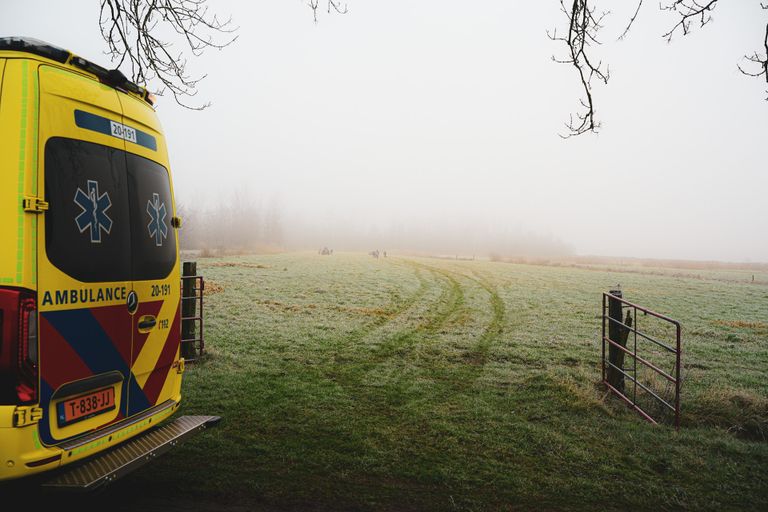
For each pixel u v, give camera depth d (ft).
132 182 12.56
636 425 19.63
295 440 17.15
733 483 14.61
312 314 50.06
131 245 12.32
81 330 10.66
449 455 16.24
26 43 10.24
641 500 13.47
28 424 9.43
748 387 27.55
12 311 9.34
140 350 12.53
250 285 72.95
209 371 26.58
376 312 54.44
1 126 9.81
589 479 14.66
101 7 18.06
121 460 10.91
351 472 14.66
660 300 73.36
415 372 28.89
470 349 36.50
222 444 16.47
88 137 11.27
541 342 39.63
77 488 9.68
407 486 13.88
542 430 18.75
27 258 9.55
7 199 9.61
